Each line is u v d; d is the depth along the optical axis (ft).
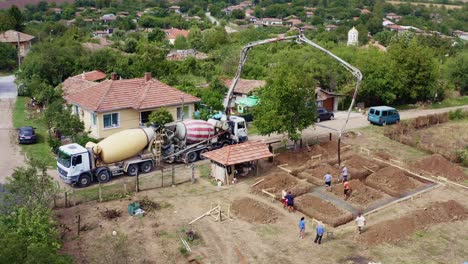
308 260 85.81
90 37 371.15
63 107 153.48
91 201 105.91
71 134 137.39
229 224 98.12
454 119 198.39
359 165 131.75
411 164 134.92
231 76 253.24
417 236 95.45
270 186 114.83
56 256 66.18
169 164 132.05
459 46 409.08
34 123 166.81
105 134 147.43
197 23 572.51
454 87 253.65
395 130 169.27
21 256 61.46
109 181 118.32
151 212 101.91
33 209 83.41
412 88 219.20
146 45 293.64
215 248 88.74
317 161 133.28
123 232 92.99
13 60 290.35
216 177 120.47
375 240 92.53
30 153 135.54
